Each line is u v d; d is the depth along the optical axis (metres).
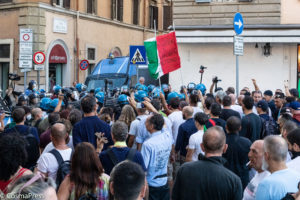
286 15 15.18
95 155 3.81
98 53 25.91
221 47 16.16
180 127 6.58
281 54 15.52
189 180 3.75
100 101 9.59
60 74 22.84
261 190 3.43
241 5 15.59
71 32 23.20
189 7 16.12
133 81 17.47
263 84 15.76
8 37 20.89
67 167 4.29
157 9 33.88
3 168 3.63
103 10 26.44
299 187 3.05
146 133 6.17
